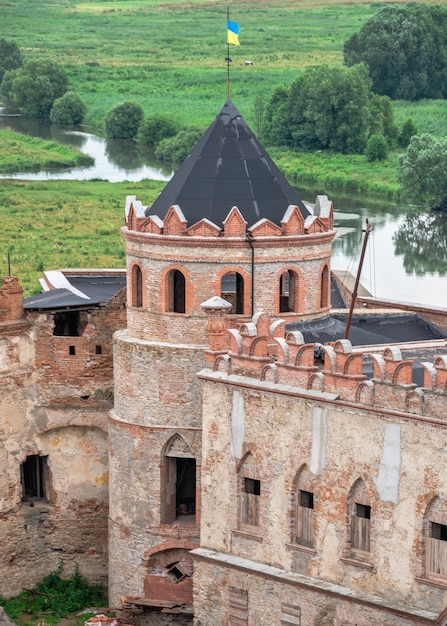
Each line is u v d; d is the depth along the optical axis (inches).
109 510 2864.2
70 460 2970.0
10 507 2940.5
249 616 2502.5
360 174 7790.4
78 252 6181.1
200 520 2632.9
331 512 2386.8
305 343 2439.7
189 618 2741.1
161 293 2696.9
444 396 2223.2
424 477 2257.6
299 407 2411.4
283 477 2448.3
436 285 5329.7
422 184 7081.7
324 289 2775.6
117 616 2778.1
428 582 2268.7
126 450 2763.3
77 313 2997.0
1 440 2908.5
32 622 2834.6
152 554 2753.4
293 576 2437.3
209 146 2746.1
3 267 5836.6
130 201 2751.0
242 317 2674.7
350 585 2370.8
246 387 2474.2
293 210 2677.2
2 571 2945.4
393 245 6117.1
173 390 2696.9
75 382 2947.8
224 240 2645.2
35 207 7219.5
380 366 2303.2
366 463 2330.2
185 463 2800.2
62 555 2997.0
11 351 2901.1
